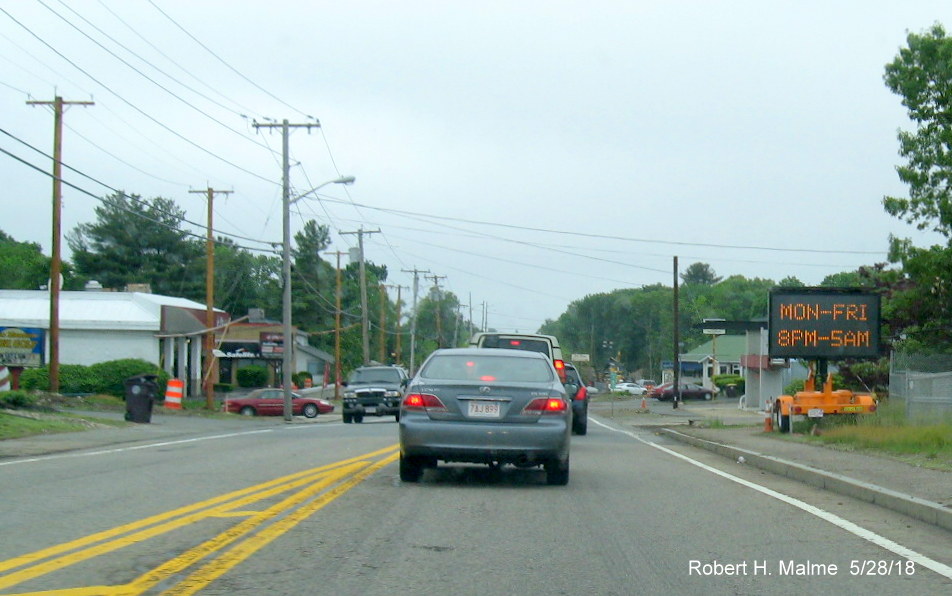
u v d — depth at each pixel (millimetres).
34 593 6383
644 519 9594
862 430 19141
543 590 6703
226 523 8961
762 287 115188
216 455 15812
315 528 8797
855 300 23375
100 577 6836
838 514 10156
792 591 6820
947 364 27328
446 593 6582
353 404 33594
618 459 16391
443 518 9406
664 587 6859
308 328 90500
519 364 12023
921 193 29344
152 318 46562
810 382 24375
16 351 36844
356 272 106000
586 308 117812
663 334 107688
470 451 11180
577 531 8844
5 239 96875
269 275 93062
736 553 8016
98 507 9828
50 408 26422
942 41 29438
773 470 14805
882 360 34281
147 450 16969
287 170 40031
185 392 49969
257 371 65750
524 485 12031
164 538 8234
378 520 9242
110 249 80250
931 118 29719
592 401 70812
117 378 40906
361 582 6832
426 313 123000
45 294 49031
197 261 83500
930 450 16016
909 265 28984
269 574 7027
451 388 11328
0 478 12211
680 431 25375
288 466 13922
